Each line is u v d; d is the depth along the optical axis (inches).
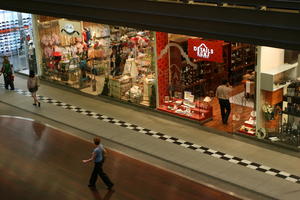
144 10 370.6
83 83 660.1
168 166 450.3
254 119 488.7
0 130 550.6
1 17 732.7
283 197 386.6
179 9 346.6
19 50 745.6
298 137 458.3
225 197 389.1
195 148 478.3
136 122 546.6
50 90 662.5
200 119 531.2
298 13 283.6
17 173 454.6
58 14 442.3
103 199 400.8
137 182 422.9
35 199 409.1
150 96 571.8
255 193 397.1
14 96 646.5
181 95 559.8
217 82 600.7
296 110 454.9
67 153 486.9
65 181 434.9
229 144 482.3
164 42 547.8
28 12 470.6
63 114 580.4
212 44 488.1
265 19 299.6
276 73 456.1
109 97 618.5
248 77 572.7
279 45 296.8
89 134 526.9
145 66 570.3
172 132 516.4
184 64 550.9
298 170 426.6
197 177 428.1
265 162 443.5
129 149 487.2
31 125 559.2
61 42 663.8
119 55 598.5
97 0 402.3
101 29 612.7
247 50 640.4
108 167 450.3
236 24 315.9
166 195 400.5
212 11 326.6
